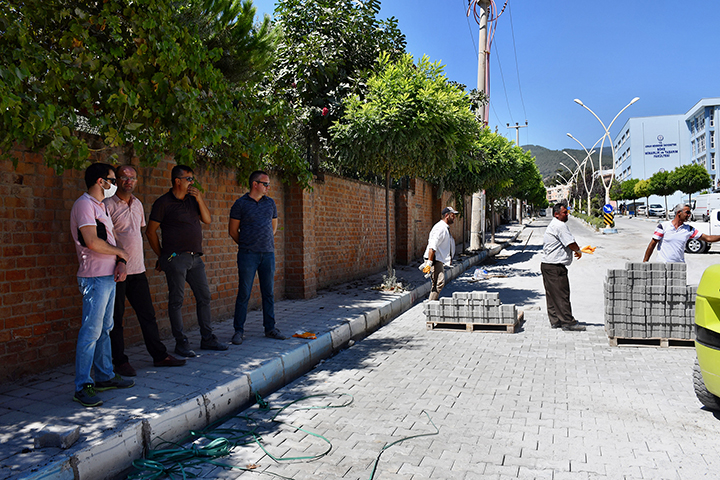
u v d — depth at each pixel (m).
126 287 4.63
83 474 2.89
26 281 4.40
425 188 19.42
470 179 18.86
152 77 4.79
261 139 7.21
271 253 6.08
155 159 5.19
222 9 6.40
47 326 4.59
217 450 3.41
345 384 4.97
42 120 3.69
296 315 7.59
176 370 4.66
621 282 6.22
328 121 10.21
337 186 11.36
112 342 4.39
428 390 4.73
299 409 4.29
